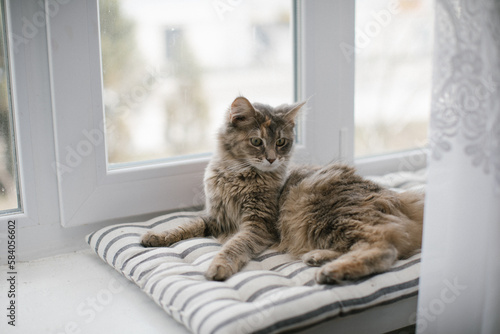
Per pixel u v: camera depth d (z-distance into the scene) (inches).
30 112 63.6
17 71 61.5
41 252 68.1
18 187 66.1
